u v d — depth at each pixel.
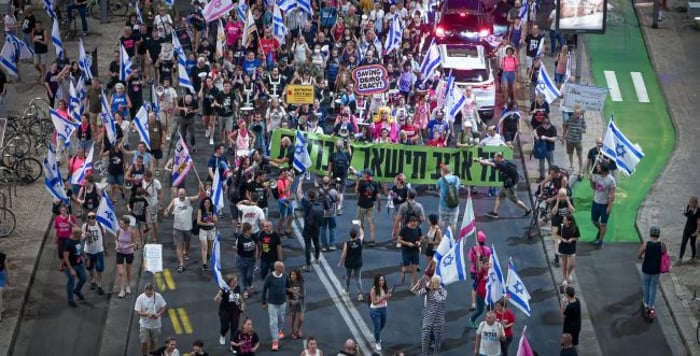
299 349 46.16
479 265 47.66
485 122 66.12
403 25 72.94
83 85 62.47
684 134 65.44
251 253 48.50
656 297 50.16
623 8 82.50
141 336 45.19
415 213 51.19
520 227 55.31
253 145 58.94
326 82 67.50
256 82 62.59
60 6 80.44
